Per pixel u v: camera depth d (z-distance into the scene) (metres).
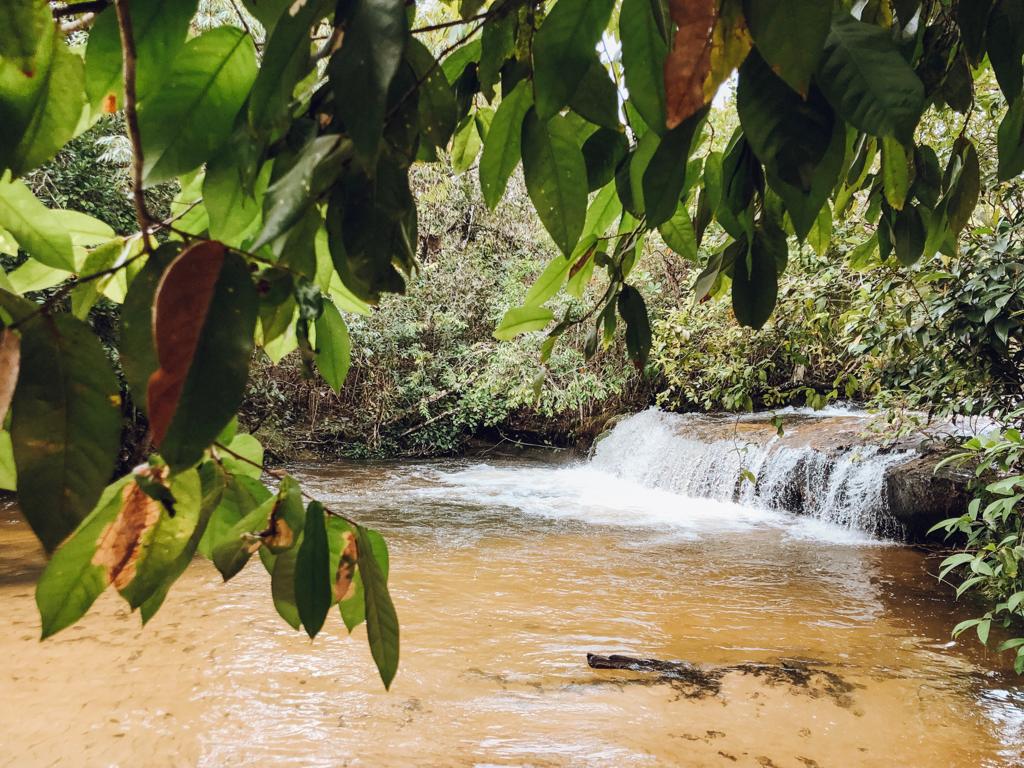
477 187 11.60
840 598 5.52
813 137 0.41
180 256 0.33
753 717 3.59
